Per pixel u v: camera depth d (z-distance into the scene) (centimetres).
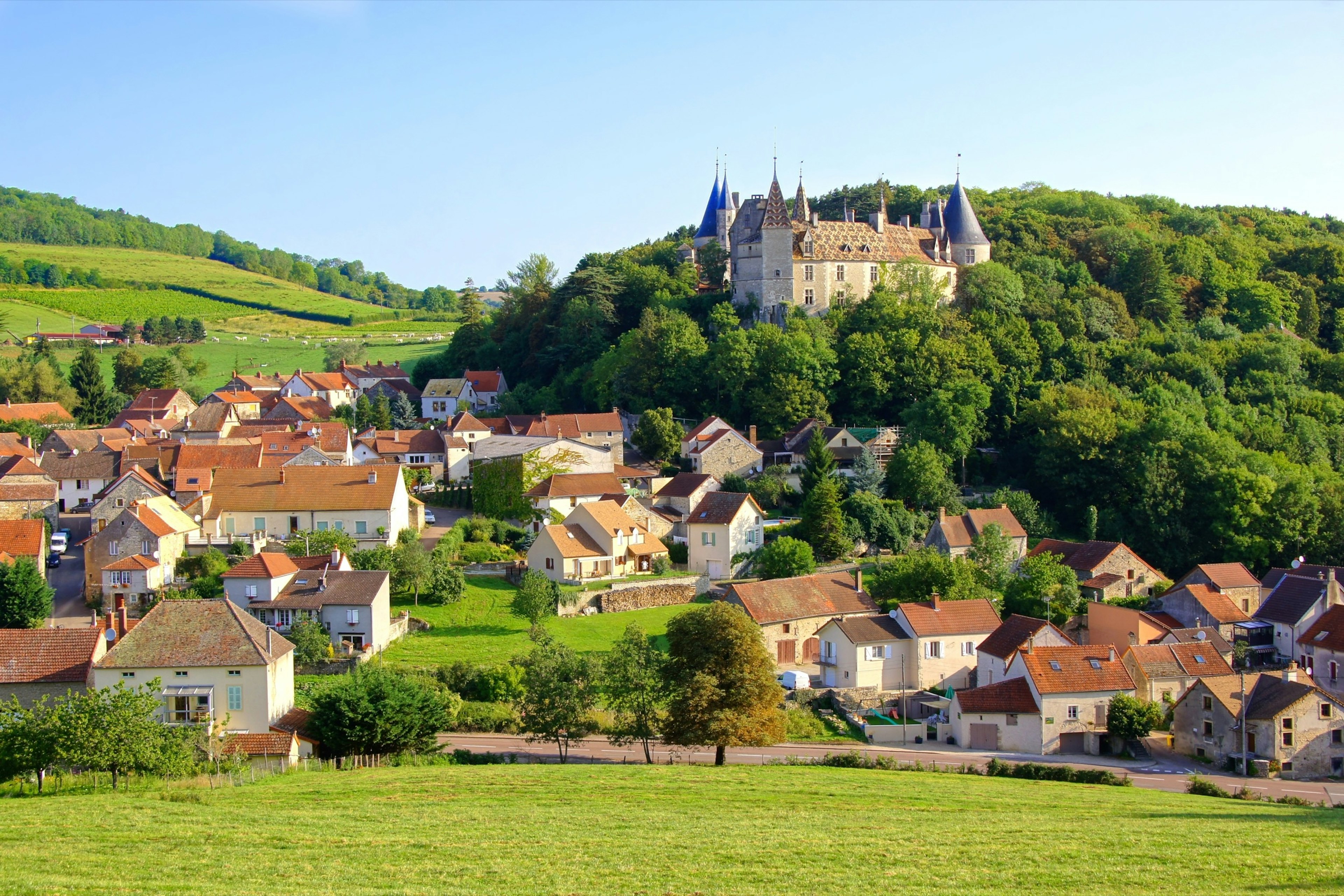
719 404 16188
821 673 9319
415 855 4309
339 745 6662
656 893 3903
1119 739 7856
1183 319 19600
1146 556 12988
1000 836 4703
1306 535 12569
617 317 19438
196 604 7194
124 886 3856
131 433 16575
